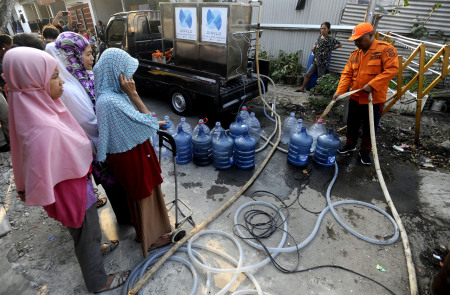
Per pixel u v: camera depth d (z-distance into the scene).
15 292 1.95
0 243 2.36
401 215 2.72
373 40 2.98
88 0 12.42
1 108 3.60
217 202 2.88
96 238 1.71
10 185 3.13
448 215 2.70
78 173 1.45
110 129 1.55
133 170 1.70
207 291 1.93
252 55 7.91
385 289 2.01
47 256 2.23
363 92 3.20
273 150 3.80
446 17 5.49
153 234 2.09
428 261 2.22
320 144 3.37
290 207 2.82
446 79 5.59
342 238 2.45
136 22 5.42
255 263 2.20
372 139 3.14
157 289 1.98
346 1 6.42
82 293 1.94
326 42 5.82
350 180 3.27
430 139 4.20
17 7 18.39
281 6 7.30
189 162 3.62
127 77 1.61
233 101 4.49
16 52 1.20
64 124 1.42
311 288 2.01
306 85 6.67
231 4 3.81
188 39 4.48
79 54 1.82
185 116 4.95
